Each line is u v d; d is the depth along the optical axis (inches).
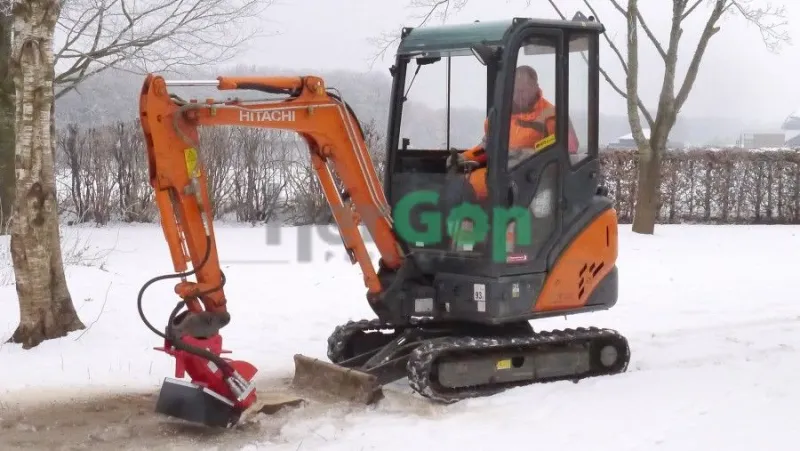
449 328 329.4
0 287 461.1
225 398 266.1
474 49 295.6
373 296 311.3
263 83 279.3
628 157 856.3
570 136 320.2
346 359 338.0
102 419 280.7
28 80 359.9
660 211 881.5
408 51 324.2
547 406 285.6
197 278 267.4
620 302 476.1
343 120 295.4
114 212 764.6
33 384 319.9
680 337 401.1
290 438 261.6
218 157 783.1
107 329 386.6
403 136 331.3
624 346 337.4
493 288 301.1
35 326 367.2
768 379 307.3
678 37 731.4
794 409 270.4
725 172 874.1
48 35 362.0
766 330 414.3
